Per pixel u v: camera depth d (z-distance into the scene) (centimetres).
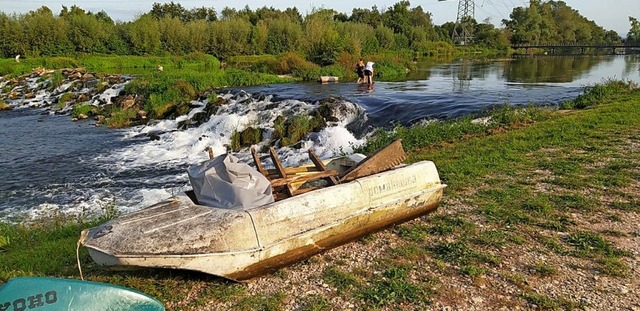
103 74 3475
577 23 10512
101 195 1135
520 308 429
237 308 435
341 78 3419
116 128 1994
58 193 1155
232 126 1759
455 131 1204
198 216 460
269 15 6738
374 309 429
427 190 614
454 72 3803
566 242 561
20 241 752
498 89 2334
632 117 1277
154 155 1537
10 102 2855
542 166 877
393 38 6188
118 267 433
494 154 969
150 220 457
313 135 1533
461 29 9356
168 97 2283
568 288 460
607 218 629
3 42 4822
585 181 776
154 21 5384
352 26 5206
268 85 2852
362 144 1303
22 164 1423
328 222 513
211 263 439
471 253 530
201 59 4753
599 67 4353
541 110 1436
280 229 475
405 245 557
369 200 552
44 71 3762
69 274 527
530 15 9169
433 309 429
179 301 449
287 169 591
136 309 346
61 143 1708
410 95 2044
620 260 513
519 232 591
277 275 493
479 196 723
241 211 464
